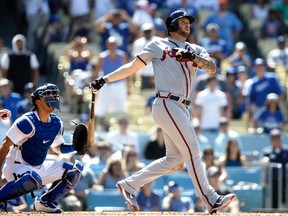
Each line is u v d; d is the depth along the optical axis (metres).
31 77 52.94
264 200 44.06
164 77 27.19
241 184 44.28
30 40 67.50
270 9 69.44
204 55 27.50
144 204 39.88
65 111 54.72
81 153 28.69
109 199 40.91
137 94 56.84
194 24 63.94
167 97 27.12
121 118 49.91
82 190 40.53
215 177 40.56
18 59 52.56
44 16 68.00
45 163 28.16
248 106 54.00
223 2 64.94
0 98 47.38
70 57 58.41
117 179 41.62
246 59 60.19
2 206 27.75
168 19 27.69
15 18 76.50
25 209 36.53
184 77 27.17
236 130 54.00
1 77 55.50
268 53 67.62
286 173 44.59
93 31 65.94
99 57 53.00
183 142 27.12
